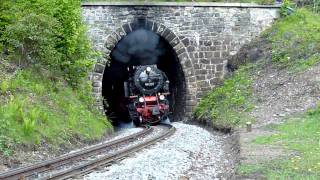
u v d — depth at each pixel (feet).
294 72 82.74
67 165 41.45
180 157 45.44
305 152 40.16
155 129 83.71
